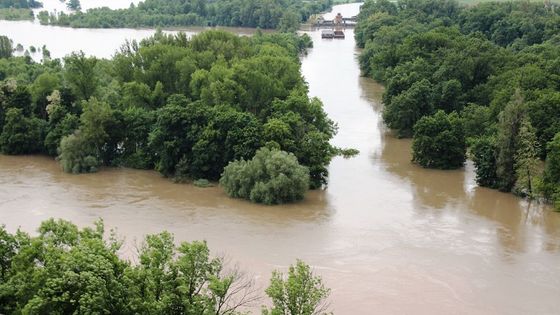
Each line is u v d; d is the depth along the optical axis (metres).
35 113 119.56
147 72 125.75
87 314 38.34
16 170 105.94
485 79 148.00
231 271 60.97
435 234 81.31
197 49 152.38
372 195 96.50
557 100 112.56
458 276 69.12
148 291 42.50
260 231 80.56
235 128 99.69
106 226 81.00
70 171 105.25
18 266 45.53
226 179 94.81
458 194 98.00
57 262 43.00
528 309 62.38
